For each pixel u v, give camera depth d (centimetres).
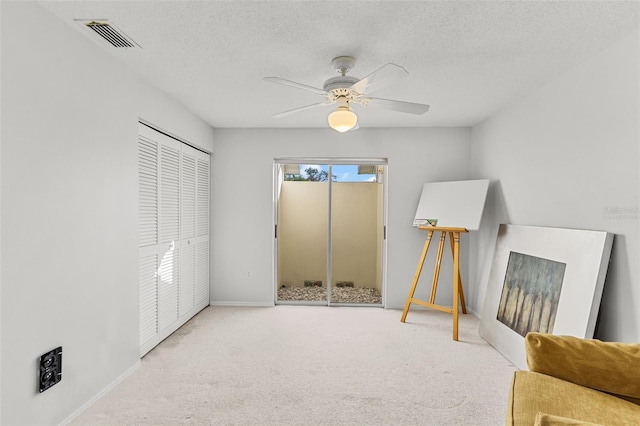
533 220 327
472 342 355
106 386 254
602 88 244
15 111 183
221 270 493
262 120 445
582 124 263
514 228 350
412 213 480
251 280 492
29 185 191
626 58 224
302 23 214
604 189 242
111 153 259
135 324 291
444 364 303
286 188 500
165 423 218
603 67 243
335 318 432
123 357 275
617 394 158
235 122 455
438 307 391
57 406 210
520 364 294
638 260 215
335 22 213
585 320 236
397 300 482
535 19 207
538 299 291
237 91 337
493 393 255
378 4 194
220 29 222
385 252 488
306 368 293
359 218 497
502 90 329
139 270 306
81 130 229
